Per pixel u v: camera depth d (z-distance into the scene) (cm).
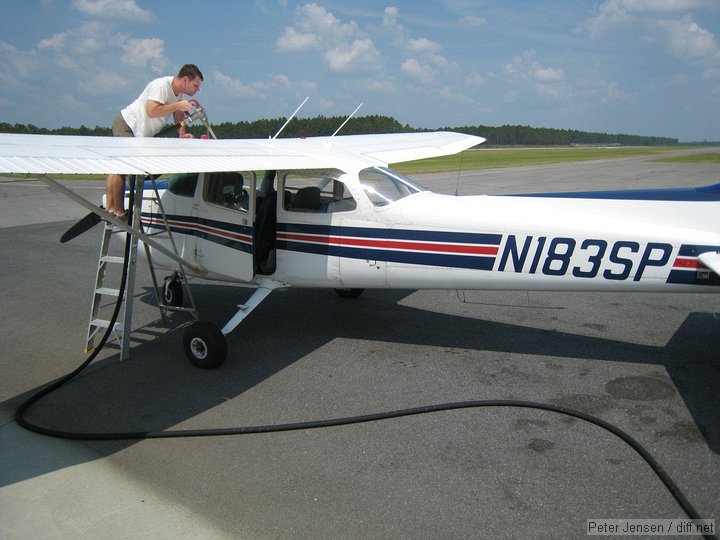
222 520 269
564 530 257
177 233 519
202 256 505
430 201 450
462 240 430
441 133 798
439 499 281
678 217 398
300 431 350
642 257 390
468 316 567
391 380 420
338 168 456
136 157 356
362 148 585
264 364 455
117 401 397
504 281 430
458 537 254
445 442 334
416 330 528
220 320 569
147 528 265
